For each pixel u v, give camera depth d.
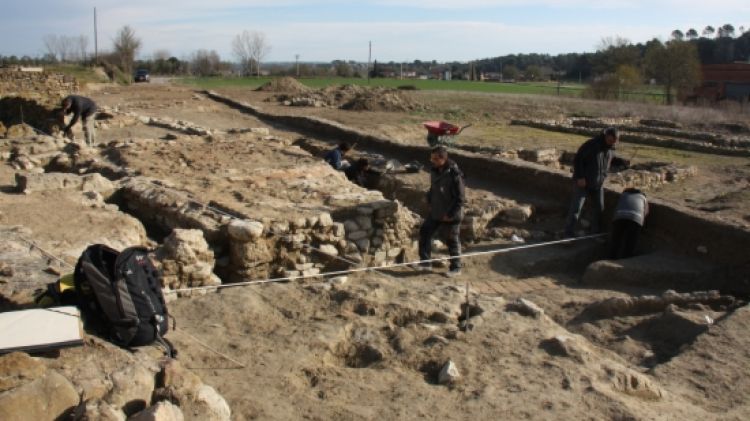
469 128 22.98
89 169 11.98
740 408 4.39
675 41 39.56
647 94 39.69
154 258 6.70
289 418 3.84
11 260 5.79
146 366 3.81
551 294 7.51
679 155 18.44
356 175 12.43
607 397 4.07
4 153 12.97
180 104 26.19
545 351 4.74
